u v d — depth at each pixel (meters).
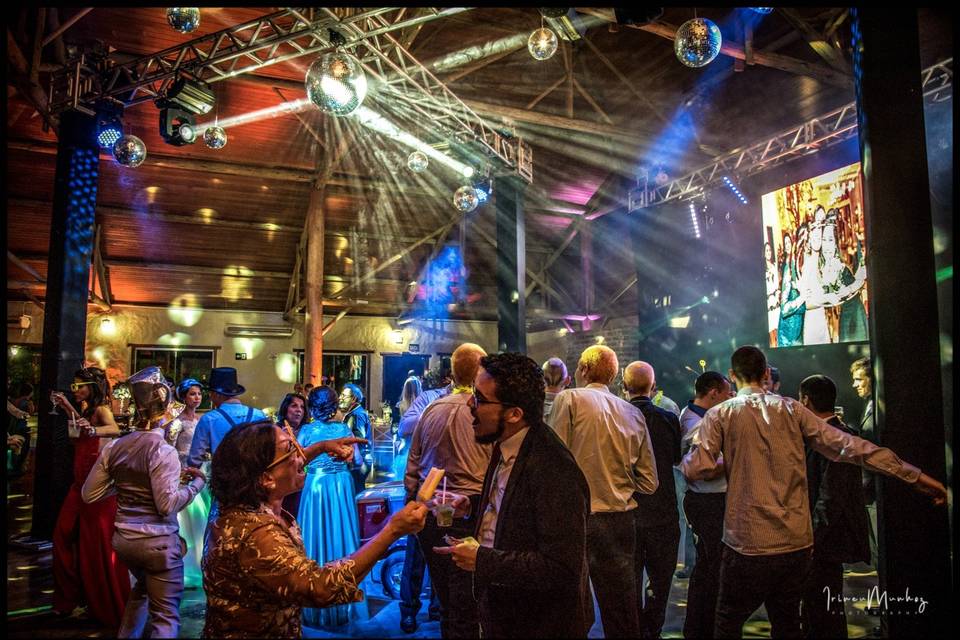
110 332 11.49
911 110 2.87
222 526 1.68
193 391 4.75
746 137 8.80
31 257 10.11
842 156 7.46
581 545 1.73
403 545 4.07
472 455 2.90
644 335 10.77
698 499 3.17
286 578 1.60
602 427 2.69
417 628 3.48
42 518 5.48
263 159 9.66
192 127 5.89
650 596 3.08
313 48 5.43
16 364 10.42
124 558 2.75
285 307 12.73
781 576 2.37
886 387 2.79
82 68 5.86
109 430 3.88
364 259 12.10
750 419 2.49
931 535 2.69
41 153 8.64
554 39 5.02
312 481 3.72
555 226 12.66
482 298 13.81
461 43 7.44
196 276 11.61
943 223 6.02
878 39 2.90
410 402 4.87
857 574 4.44
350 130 9.24
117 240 10.54
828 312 7.54
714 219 9.32
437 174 10.60
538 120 8.21
